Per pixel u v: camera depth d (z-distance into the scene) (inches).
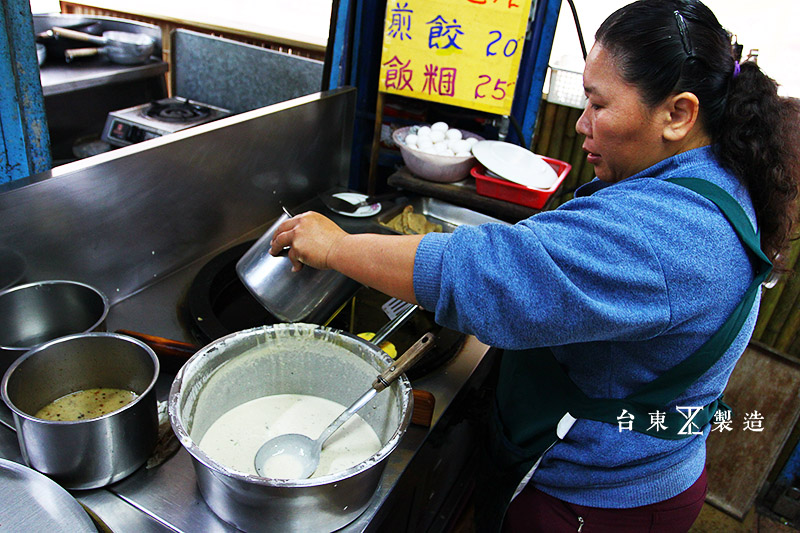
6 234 44.4
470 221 79.8
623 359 39.4
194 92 108.7
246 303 58.7
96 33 107.7
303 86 97.4
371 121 88.4
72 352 40.5
